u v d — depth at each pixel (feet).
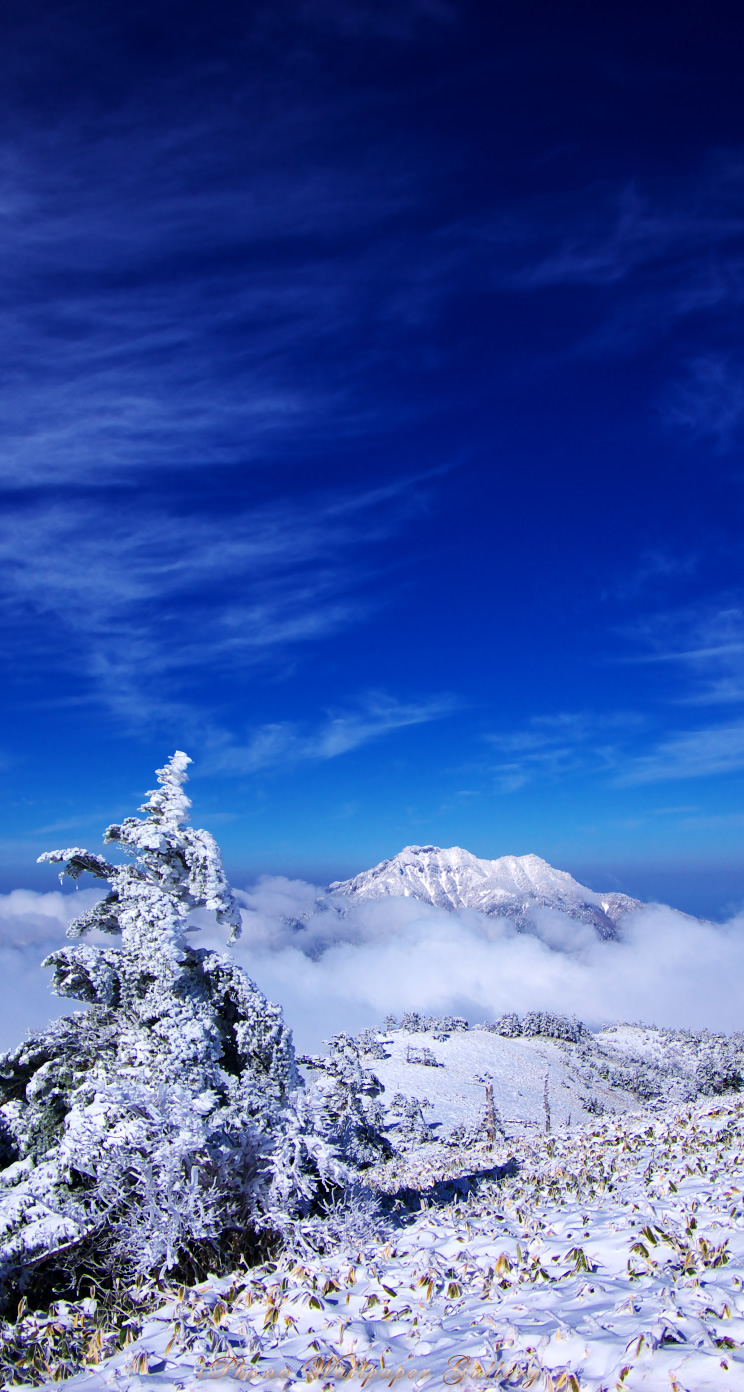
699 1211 26.12
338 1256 27.40
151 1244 27.17
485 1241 26.32
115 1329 23.76
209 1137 31.30
